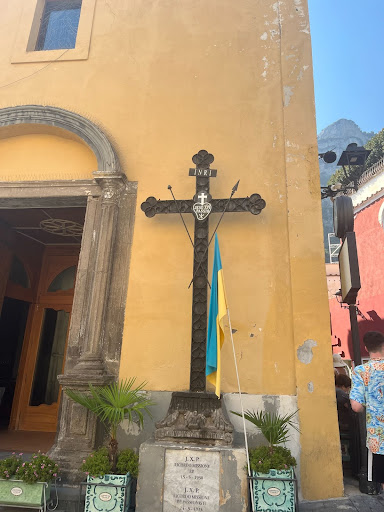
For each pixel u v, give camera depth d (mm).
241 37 5906
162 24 6195
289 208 4949
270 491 3502
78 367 4535
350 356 14305
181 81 5812
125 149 5570
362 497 3959
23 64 6316
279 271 4785
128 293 4938
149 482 3588
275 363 4480
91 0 6531
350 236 4762
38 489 3707
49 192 5473
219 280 4184
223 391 4457
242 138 5398
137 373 4633
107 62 6086
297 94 5430
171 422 3893
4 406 8250
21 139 6082
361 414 4246
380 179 13008
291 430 4211
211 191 5211
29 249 8039
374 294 12867
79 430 4328
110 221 5113
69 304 8062
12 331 8320
